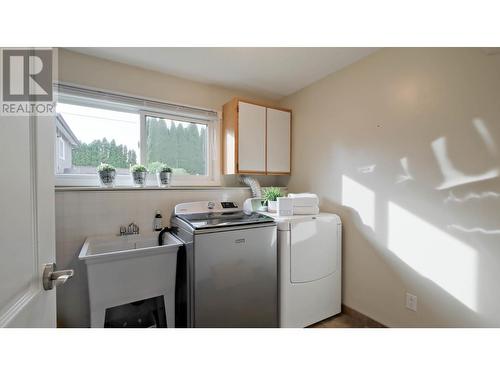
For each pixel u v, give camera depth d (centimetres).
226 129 235
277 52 178
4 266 46
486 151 124
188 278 148
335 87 210
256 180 243
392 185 168
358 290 192
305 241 180
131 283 143
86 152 188
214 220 167
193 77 220
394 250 167
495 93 121
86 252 140
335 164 211
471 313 131
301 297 178
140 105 199
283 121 250
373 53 179
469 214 131
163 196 198
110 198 176
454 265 137
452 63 137
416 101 154
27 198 57
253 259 160
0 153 45
